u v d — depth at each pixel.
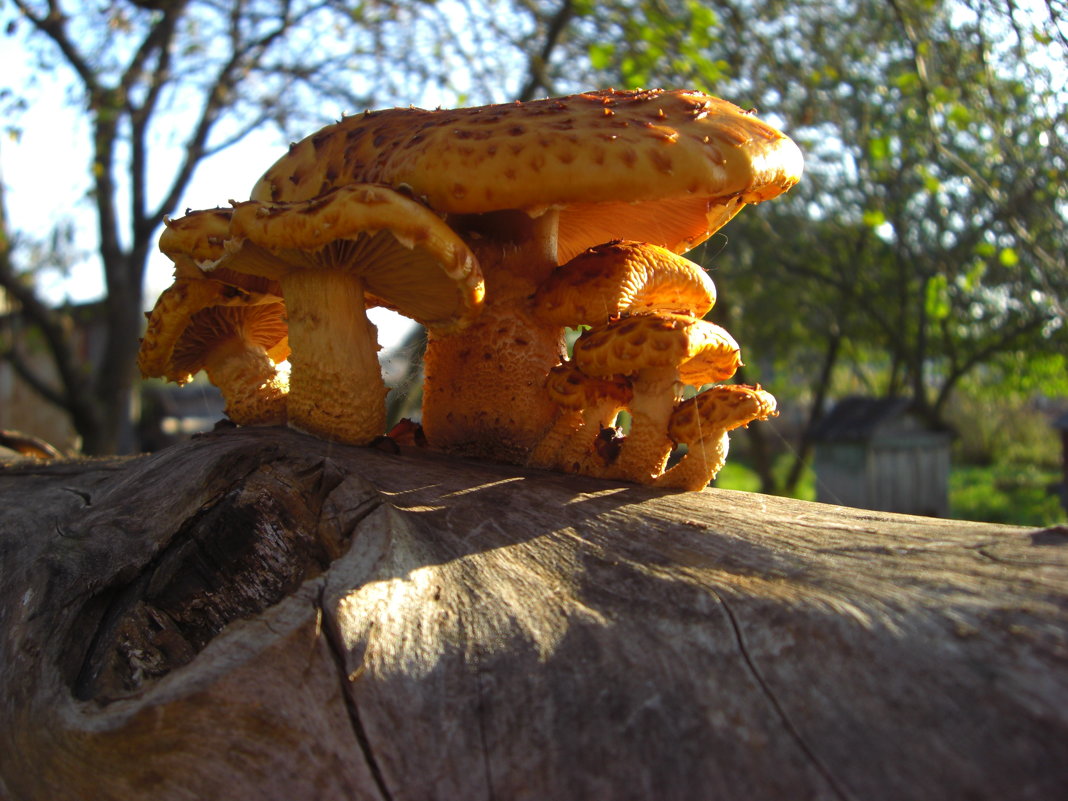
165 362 0.24
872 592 0.15
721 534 0.18
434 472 0.22
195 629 0.19
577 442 0.23
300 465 0.20
